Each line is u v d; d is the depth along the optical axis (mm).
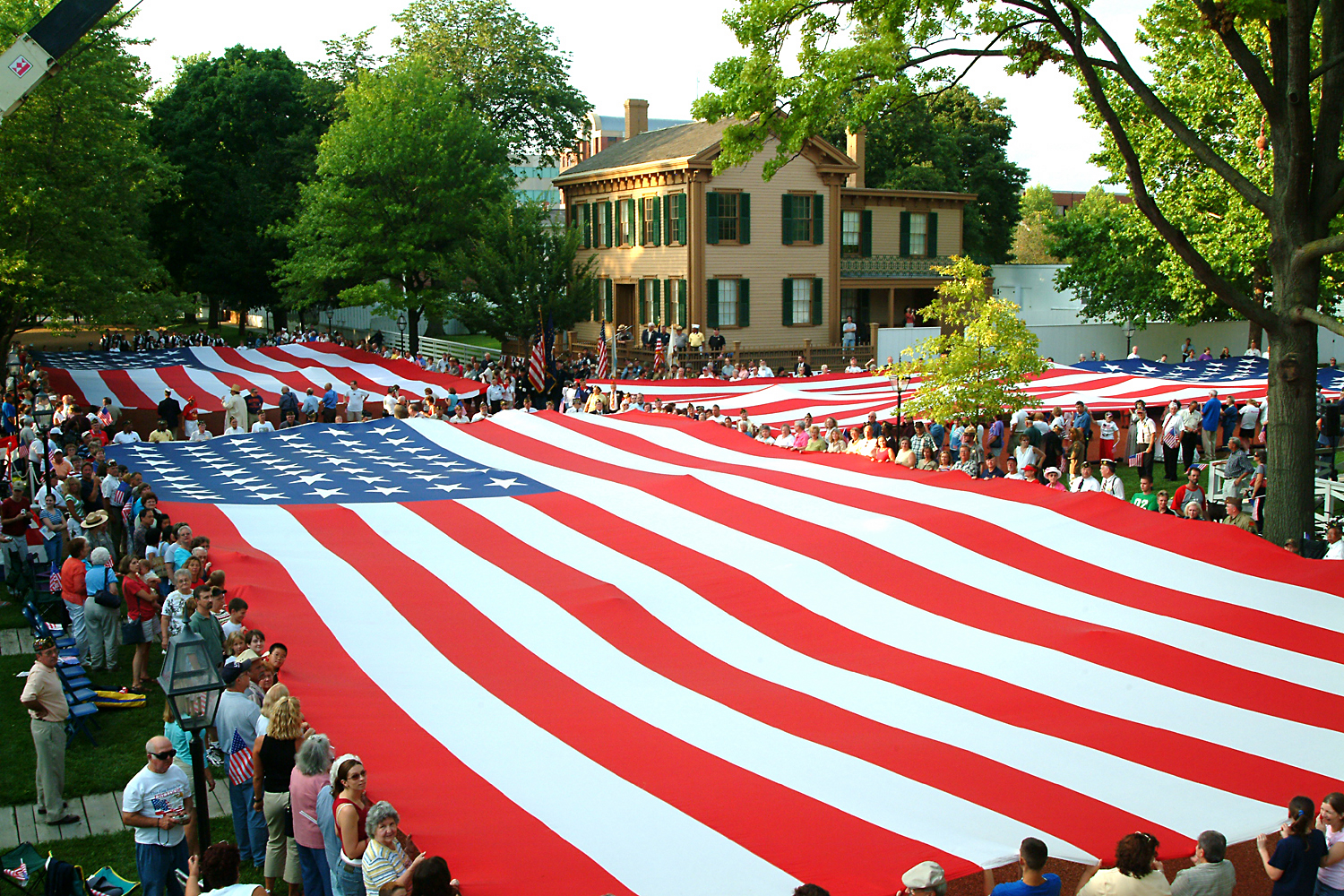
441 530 11992
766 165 15969
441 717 7562
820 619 9484
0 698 12258
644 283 45531
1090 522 11391
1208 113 31234
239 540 11516
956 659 8633
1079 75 17000
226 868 6348
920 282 50375
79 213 29438
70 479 15672
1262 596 9711
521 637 9023
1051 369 30453
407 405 23234
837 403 24281
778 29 15398
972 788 6645
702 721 7566
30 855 8500
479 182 42656
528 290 42281
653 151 45906
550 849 5914
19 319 31094
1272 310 13656
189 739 9289
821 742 7254
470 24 53281
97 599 13078
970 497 12375
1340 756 7215
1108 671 8367
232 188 56406
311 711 7594
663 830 6117
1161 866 5996
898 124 59594
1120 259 41250
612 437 17375
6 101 11578
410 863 6020
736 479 13711
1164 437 23719
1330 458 20094
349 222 41250
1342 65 13039
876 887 5566
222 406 26797
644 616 9469
